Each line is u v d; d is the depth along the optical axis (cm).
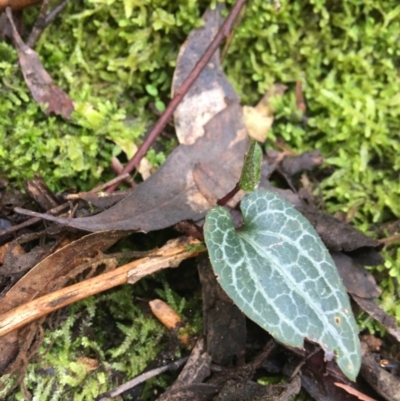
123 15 14
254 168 10
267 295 10
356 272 13
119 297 13
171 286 13
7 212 13
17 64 14
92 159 14
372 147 16
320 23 16
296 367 12
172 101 14
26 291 11
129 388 11
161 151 15
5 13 13
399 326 13
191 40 15
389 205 15
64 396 11
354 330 11
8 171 13
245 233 11
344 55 16
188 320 12
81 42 14
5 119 13
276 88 16
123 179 13
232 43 15
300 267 11
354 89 16
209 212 11
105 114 14
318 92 16
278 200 12
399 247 14
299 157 15
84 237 11
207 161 13
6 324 11
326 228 13
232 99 14
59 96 14
